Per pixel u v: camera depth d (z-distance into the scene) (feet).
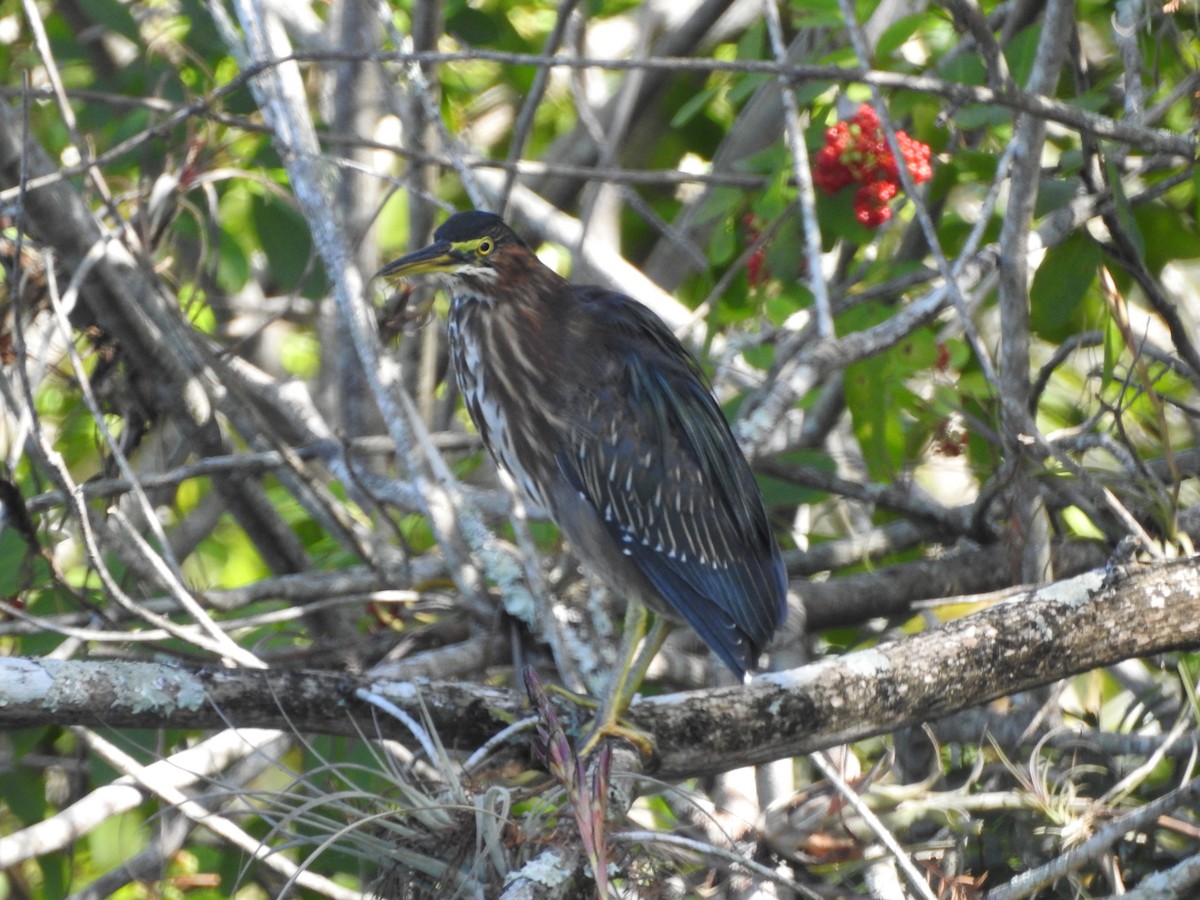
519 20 48.78
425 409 39.24
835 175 31.30
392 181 31.22
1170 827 26.76
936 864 26.07
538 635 29.66
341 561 35.27
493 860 20.89
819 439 38.70
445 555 30.12
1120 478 29.63
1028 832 28.60
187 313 32.76
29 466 36.86
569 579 31.81
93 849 34.94
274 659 30.25
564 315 30.73
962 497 46.09
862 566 37.11
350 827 20.30
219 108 34.88
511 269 30.60
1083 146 30.96
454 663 29.09
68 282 31.09
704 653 36.09
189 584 34.50
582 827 19.90
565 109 49.75
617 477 29.60
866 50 27.12
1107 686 42.24
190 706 22.68
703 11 44.09
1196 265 46.75
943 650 25.93
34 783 32.19
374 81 39.27
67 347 26.89
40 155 29.17
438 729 24.13
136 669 22.66
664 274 45.73
